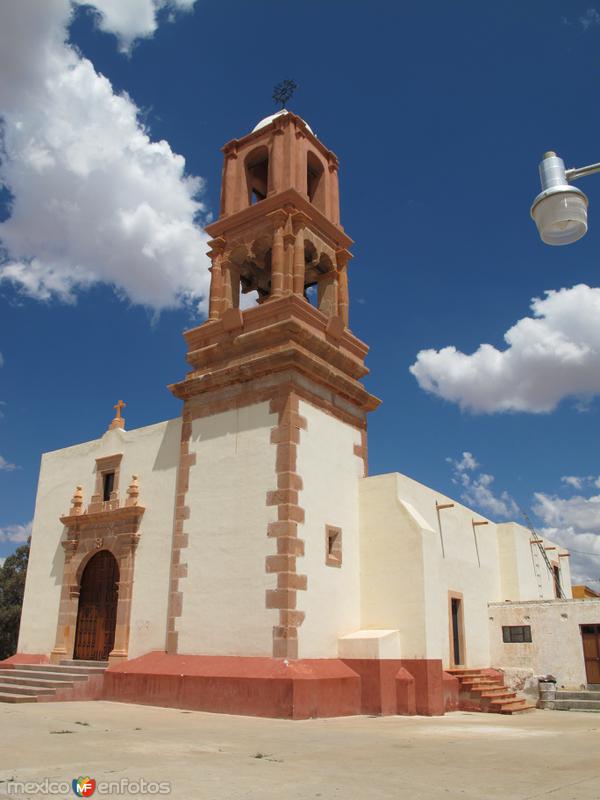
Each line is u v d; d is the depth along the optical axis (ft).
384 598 68.33
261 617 60.49
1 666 79.82
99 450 84.33
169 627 66.85
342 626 66.23
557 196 25.40
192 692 58.65
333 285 80.74
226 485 67.46
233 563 64.08
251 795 23.91
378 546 70.38
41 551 85.92
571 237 25.88
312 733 43.91
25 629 83.10
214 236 80.79
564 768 31.53
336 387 72.18
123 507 75.77
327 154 87.04
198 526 68.39
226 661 60.34
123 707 58.44
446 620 78.95
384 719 57.31
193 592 66.28
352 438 74.43
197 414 73.00
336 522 68.69
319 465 67.77
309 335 69.62
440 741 41.19
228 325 73.26
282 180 77.71
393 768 30.48
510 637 87.71
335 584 66.33
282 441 64.69
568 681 81.92
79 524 81.51
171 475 74.18
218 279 78.38
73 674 68.80
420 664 64.28
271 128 82.48
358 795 24.35
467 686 71.56
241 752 34.17
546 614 85.61
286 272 73.51
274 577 60.75
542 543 111.55
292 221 75.56
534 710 75.00
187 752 33.42
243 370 69.10
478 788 26.16
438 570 69.67
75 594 79.10
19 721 44.37
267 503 63.67
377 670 61.87
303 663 58.54
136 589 72.38
